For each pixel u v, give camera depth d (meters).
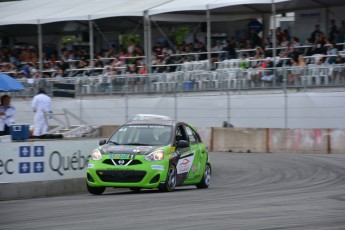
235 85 71.25
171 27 95.81
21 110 83.19
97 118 79.31
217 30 92.12
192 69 78.69
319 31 76.25
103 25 97.44
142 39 98.75
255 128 65.50
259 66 74.12
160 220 25.12
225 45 83.31
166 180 35.81
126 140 37.59
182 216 26.19
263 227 23.56
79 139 40.25
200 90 73.38
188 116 74.06
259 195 34.56
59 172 38.28
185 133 39.28
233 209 28.34
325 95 65.56
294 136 63.34
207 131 68.38
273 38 72.25
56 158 38.12
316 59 70.50
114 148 36.44
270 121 68.88
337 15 81.62
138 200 32.09
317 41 73.44
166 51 86.31
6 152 35.34
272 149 64.44
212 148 67.81
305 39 84.62
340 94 64.75
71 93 64.56
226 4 76.25
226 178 47.62
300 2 80.44
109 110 78.69
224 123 69.38
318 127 66.00
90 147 40.62
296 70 67.56
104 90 79.19
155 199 32.47
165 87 75.56
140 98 76.94
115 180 35.28
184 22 91.12
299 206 29.42
